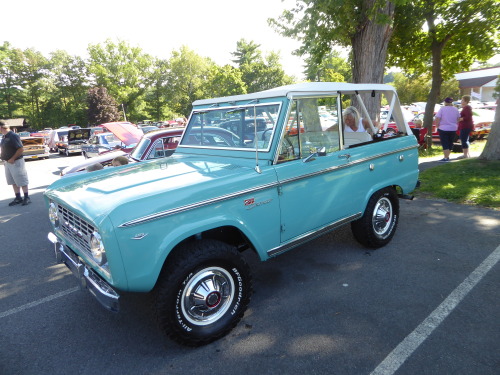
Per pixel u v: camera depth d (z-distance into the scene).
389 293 3.36
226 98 3.68
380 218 4.31
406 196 4.63
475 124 12.37
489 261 3.83
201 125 3.98
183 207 2.52
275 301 3.38
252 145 3.32
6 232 6.37
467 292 3.27
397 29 11.63
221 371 2.51
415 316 2.97
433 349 2.55
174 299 2.55
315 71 9.02
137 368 2.60
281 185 3.10
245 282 2.94
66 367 2.66
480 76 46.84
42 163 18.45
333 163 3.52
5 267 4.76
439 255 4.08
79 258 2.91
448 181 7.03
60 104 69.44
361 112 4.13
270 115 3.19
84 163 7.41
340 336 2.79
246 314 3.20
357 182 3.85
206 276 2.71
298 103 3.21
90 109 56.62
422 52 12.52
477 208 5.59
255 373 2.47
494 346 2.54
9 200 9.31
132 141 9.09
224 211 2.76
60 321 3.32
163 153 6.76
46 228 6.46
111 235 2.24
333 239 4.82
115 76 63.66
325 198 3.52
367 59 7.97
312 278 3.78
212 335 2.78
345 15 7.51
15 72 68.81
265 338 2.84
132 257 2.32
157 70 68.69
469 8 10.95
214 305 2.77
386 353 2.55
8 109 69.44
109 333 3.07
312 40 8.12
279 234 3.18
